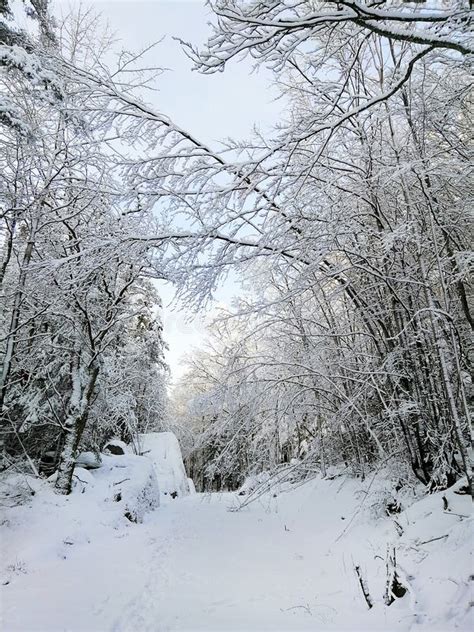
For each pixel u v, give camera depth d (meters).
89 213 10.34
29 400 11.02
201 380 23.00
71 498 9.67
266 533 8.71
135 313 11.87
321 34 5.52
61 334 10.88
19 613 4.61
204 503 14.29
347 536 7.23
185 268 6.93
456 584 4.07
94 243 7.17
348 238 7.98
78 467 11.73
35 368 11.50
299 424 13.42
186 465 35.19
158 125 6.78
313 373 9.85
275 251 7.17
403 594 4.25
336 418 9.95
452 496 6.21
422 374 7.50
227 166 6.26
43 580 5.90
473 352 8.16
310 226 7.26
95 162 9.12
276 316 10.22
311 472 12.91
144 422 25.78
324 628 3.95
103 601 5.09
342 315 10.38
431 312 5.95
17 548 7.21
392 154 7.04
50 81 6.21
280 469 12.48
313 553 6.94
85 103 6.61
